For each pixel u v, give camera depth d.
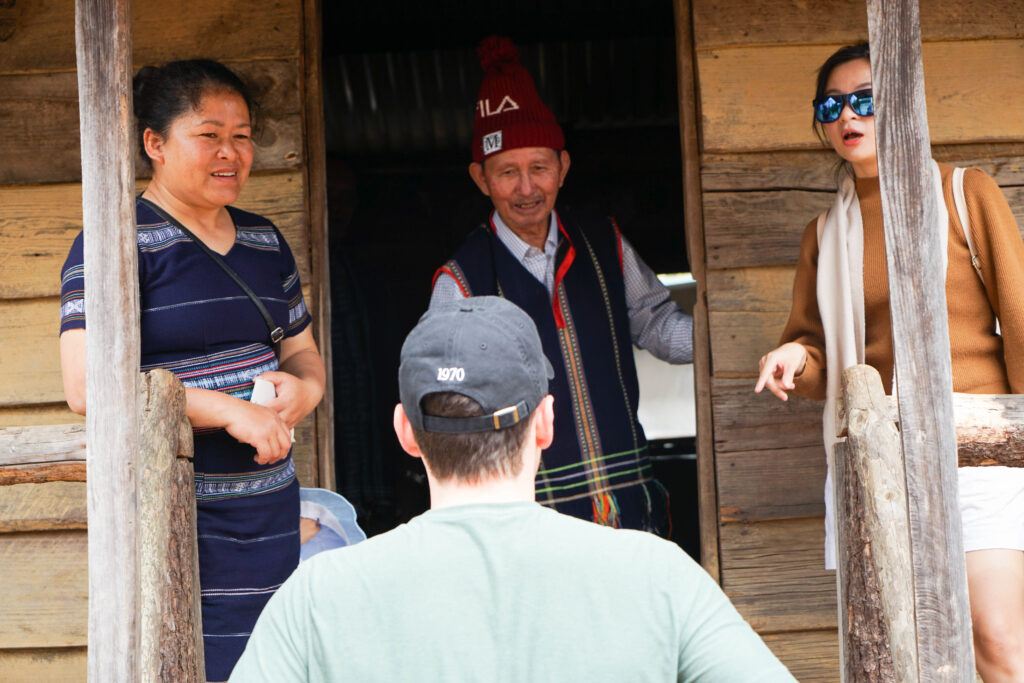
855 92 2.64
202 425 2.31
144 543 1.93
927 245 1.84
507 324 1.43
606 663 1.25
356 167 6.00
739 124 3.32
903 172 1.86
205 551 2.36
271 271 2.60
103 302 1.97
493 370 1.39
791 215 3.31
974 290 2.50
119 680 1.88
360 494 4.55
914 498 1.81
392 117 5.78
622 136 5.91
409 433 1.49
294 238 3.29
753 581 3.23
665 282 6.08
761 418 3.26
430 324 1.44
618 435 3.17
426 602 1.29
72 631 3.19
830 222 2.76
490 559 1.31
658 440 5.72
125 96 2.00
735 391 3.28
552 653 1.26
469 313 1.44
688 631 1.28
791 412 3.26
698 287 3.34
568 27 5.22
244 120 2.48
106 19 1.99
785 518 3.24
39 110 3.36
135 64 3.34
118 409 1.96
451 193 6.06
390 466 4.86
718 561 3.28
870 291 2.65
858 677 1.81
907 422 1.83
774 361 2.67
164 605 1.92
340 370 4.60
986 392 2.47
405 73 5.58
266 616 1.34
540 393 1.43
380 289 4.99
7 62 3.37
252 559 2.42
